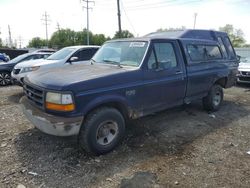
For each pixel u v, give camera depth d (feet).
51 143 14.23
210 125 18.22
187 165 12.34
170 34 22.49
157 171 11.73
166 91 15.97
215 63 20.57
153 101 15.30
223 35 24.34
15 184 10.48
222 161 12.83
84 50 28.71
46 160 12.41
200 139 15.58
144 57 14.56
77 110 11.65
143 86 14.34
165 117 19.60
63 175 11.23
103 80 12.56
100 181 10.87
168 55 16.21
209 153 13.69
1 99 25.25
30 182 10.66
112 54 16.39
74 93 11.49
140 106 14.60
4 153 13.00
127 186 10.53
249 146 14.76
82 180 10.90
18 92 29.35
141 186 10.54
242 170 11.97
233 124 18.67
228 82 22.82
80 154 13.10
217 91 21.31
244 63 37.58
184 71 17.19
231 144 14.93
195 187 10.55
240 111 22.35
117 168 11.92
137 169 11.87
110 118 13.03
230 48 24.22
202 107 22.54
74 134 11.80
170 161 12.69
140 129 16.81
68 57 27.35
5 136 15.14
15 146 13.82
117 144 13.84
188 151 13.84
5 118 18.51
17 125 17.02
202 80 19.02
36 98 12.72
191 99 18.70
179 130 16.96
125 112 14.19
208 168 12.10
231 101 26.30
